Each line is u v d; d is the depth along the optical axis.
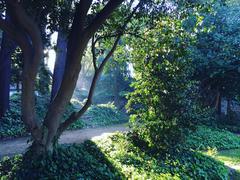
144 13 8.41
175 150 10.76
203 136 17.23
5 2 6.51
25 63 6.73
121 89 32.59
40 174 6.85
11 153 11.05
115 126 21.12
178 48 9.91
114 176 7.59
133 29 8.84
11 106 17.53
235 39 21.58
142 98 11.17
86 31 7.27
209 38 21.55
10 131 14.48
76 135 15.72
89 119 21.30
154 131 10.63
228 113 25.58
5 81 16.27
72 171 7.25
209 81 23.48
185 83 10.86
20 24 6.47
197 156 11.05
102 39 9.27
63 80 7.53
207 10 8.83
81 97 36.44
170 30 9.36
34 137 7.30
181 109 10.66
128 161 9.05
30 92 6.90
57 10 7.89
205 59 21.09
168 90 10.72
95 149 9.56
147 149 10.83
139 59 11.01
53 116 7.54
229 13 22.17
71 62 7.42
